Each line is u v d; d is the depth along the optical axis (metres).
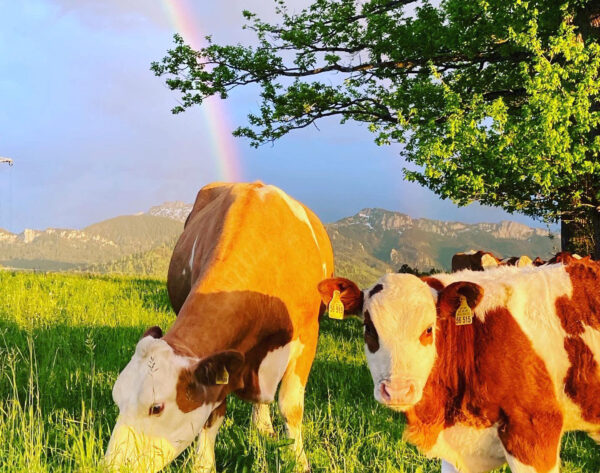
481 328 1.69
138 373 1.65
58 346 3.29
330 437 2.29
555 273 1.75
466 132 4.62
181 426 1.67
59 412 2.22
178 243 2.62
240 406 2.60
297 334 2.19
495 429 1.71
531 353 1.66
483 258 4.05
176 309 2.62
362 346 4.18
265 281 2.04
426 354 1.63
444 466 1.83
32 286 5.71
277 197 2.32
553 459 1.66
